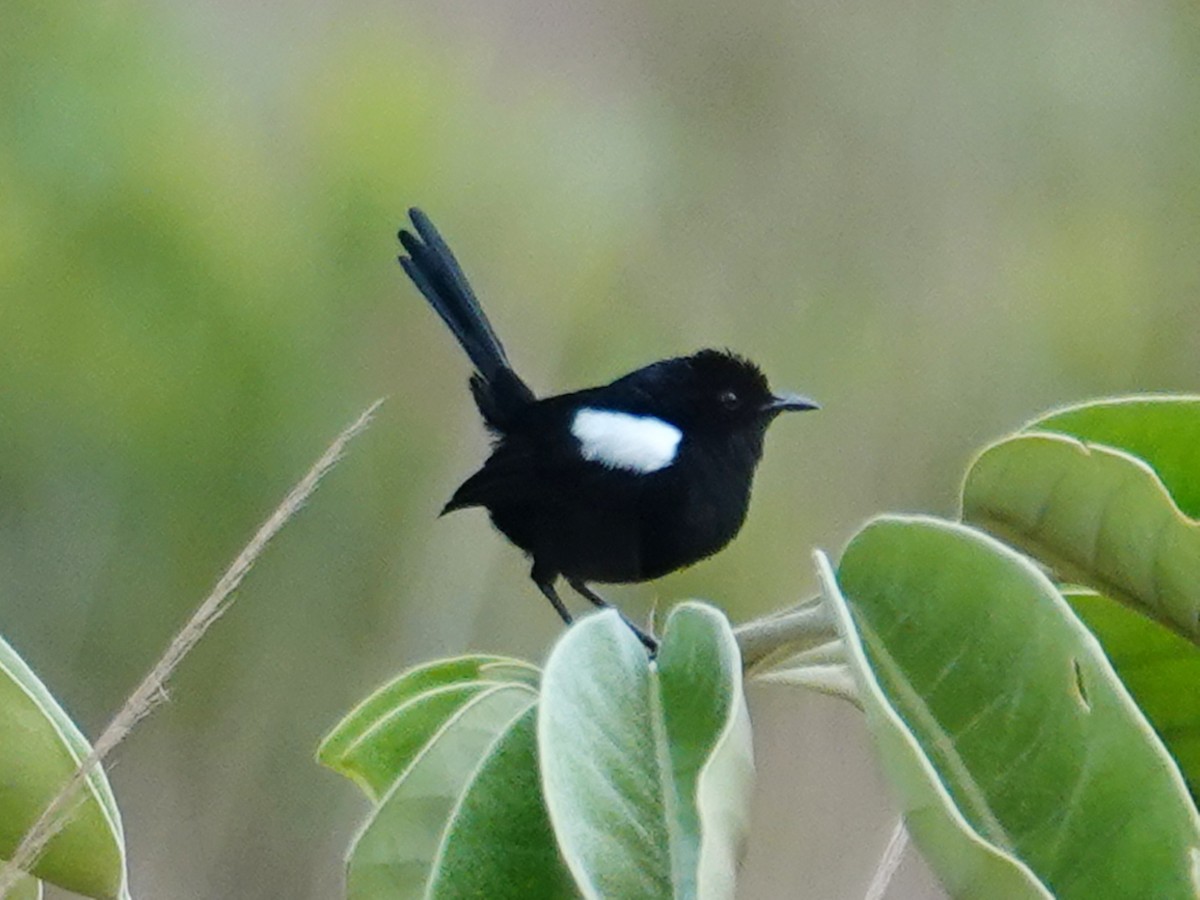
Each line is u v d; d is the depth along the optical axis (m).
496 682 3.76
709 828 2.47
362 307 4.39
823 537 4.46
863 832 4.39
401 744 3.82
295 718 4.39
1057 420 3.52
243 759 4.39
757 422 4.31
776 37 4.52
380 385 4.40
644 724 2.88
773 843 4.39
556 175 4.45
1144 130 4.53
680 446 4.30
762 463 4.47
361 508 4.40
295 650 4.39
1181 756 3.35
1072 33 4.54
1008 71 4.54
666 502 4.30
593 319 4.45
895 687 2.89
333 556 4.40
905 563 2.98
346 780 4.39
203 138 4.38
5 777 3.30
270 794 4.39
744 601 4.44
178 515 4.38
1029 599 2.78
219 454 4.38
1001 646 2.80
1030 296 4.50
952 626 2.88
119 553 4.38
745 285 4.49
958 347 4.50
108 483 4.37
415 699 3.79
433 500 4.41
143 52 4.38
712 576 4.44
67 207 4.36
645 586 4.43
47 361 4.36
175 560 4.38
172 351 4.36
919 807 2.41
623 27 4.51
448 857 2.85
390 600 4.40
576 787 2.69
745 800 2.61
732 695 2.76
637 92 4.51
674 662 2.99
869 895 3.54
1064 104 4.53
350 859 3.23
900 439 4.48
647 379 4.30
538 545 4.31
